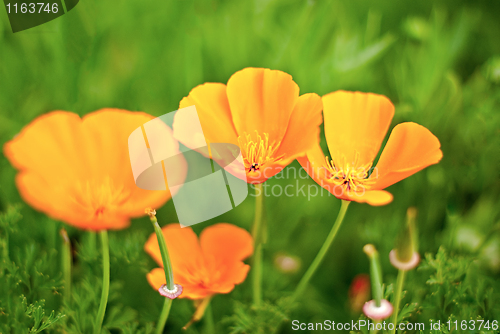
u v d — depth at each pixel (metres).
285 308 1.01
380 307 0.97
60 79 1.05
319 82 1.06
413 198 1.05
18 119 1.04
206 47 1.07
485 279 1.02
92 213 0.97
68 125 0.98
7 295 1.00
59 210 0.97
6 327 0.99
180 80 1.07
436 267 1.01
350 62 1.06
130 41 1.08
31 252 1.01
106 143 0.98
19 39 1.05
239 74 0.99
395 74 1.08
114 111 0.99
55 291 1.00
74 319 1.00
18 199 1.03
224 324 1.02
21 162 0.97
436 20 1.06
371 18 1.08
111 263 1.02
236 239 1.00
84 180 0.98
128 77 1.07
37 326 0.99
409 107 1.06
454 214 1.04
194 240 1.00
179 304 1.02
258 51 1.08
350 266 1.04
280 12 1.10
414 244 0.97
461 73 1.09
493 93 1.06
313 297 1.03
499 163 1.05
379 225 1.04
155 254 1.00
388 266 1.03
